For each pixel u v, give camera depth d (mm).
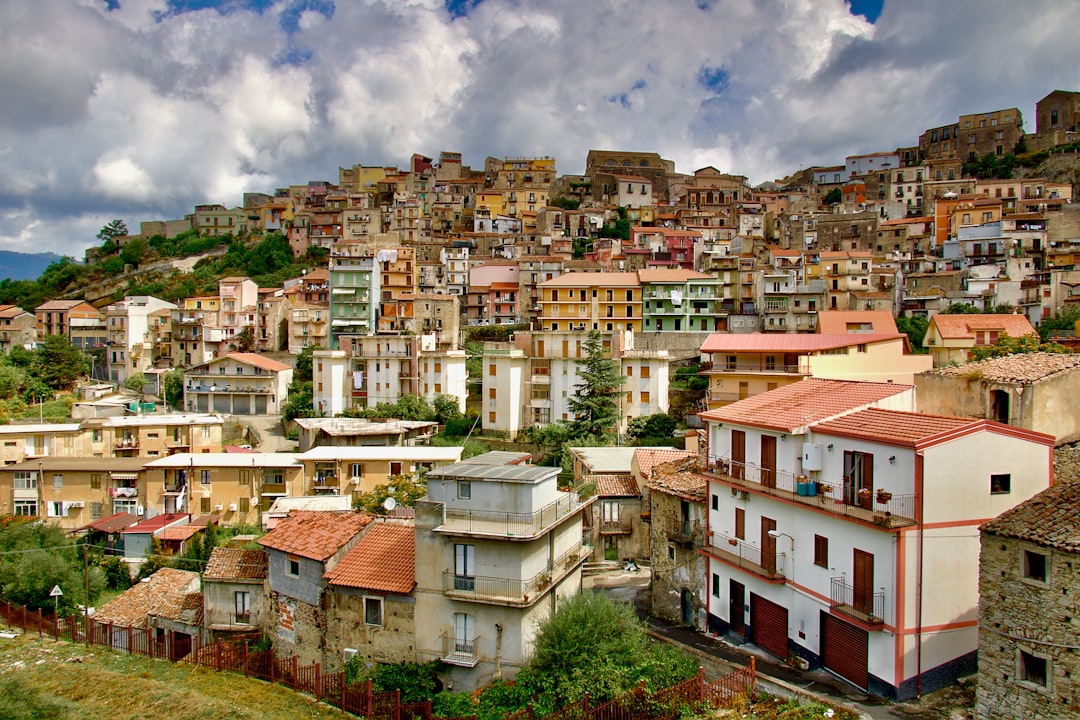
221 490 76250
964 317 92750
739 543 41250
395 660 38188
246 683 39312
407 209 178625
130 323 143875
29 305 183250
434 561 37906
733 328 127000
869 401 39438
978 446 33031
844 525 34594
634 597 49031
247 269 179375
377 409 107688
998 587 28047
